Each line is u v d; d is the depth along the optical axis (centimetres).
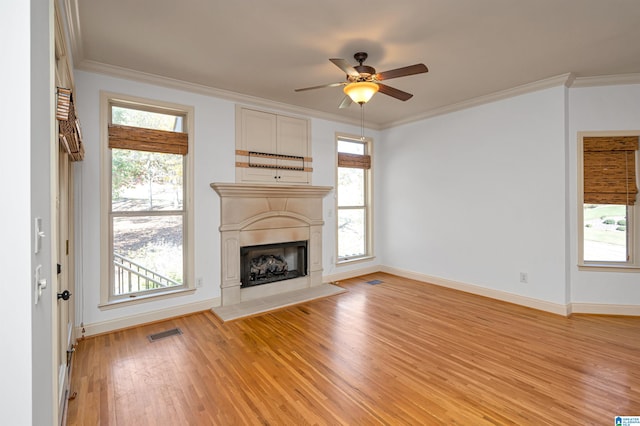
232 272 394
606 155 363
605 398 205
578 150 362
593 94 359
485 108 425
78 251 299
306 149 474
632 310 352
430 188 495
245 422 185
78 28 242
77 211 299
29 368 81
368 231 570
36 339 88
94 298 308
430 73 341
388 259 567
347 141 545
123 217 334
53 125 126
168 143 351
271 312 371
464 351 271
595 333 307
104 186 313
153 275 353
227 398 208
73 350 245
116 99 322
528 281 386
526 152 385
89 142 306
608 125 357
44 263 104
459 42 275
